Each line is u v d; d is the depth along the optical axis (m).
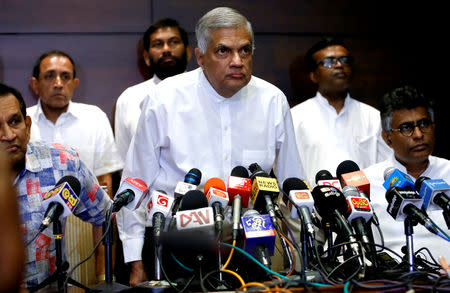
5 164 0.94
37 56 4.01
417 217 1.86
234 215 1.80
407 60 4.56
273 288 1.56
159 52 3.76
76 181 1.93
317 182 2.16
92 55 4.09
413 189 1.97
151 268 2.47
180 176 2.51
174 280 1.79
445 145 4.55
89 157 3.62
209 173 2.50
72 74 3.64
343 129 3.87
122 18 4.14
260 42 4.36
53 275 1.78
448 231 2.73
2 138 2.04
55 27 4.05
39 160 2.30
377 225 2.06
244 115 2.54
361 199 1.92
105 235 1.86
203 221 1.70
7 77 3.96
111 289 1.79
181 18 4.22
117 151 3.73
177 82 2.52
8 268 0.89
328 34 4.46
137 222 2.55
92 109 3.76
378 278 1.74
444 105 4.58
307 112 3.90
